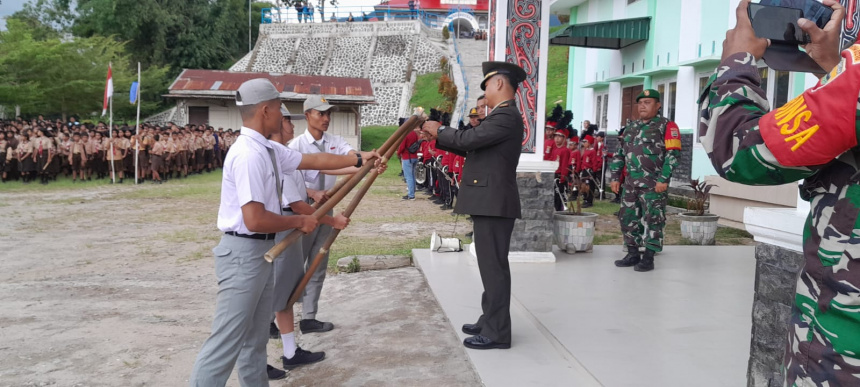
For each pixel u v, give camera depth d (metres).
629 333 3.83
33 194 14.07
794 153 1.27
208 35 43.91
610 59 14.75
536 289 4.95
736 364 3.31
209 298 5.50
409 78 36.12
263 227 2.74
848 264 1.25
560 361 3.52
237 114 25.14
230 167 2.79
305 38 41.75
